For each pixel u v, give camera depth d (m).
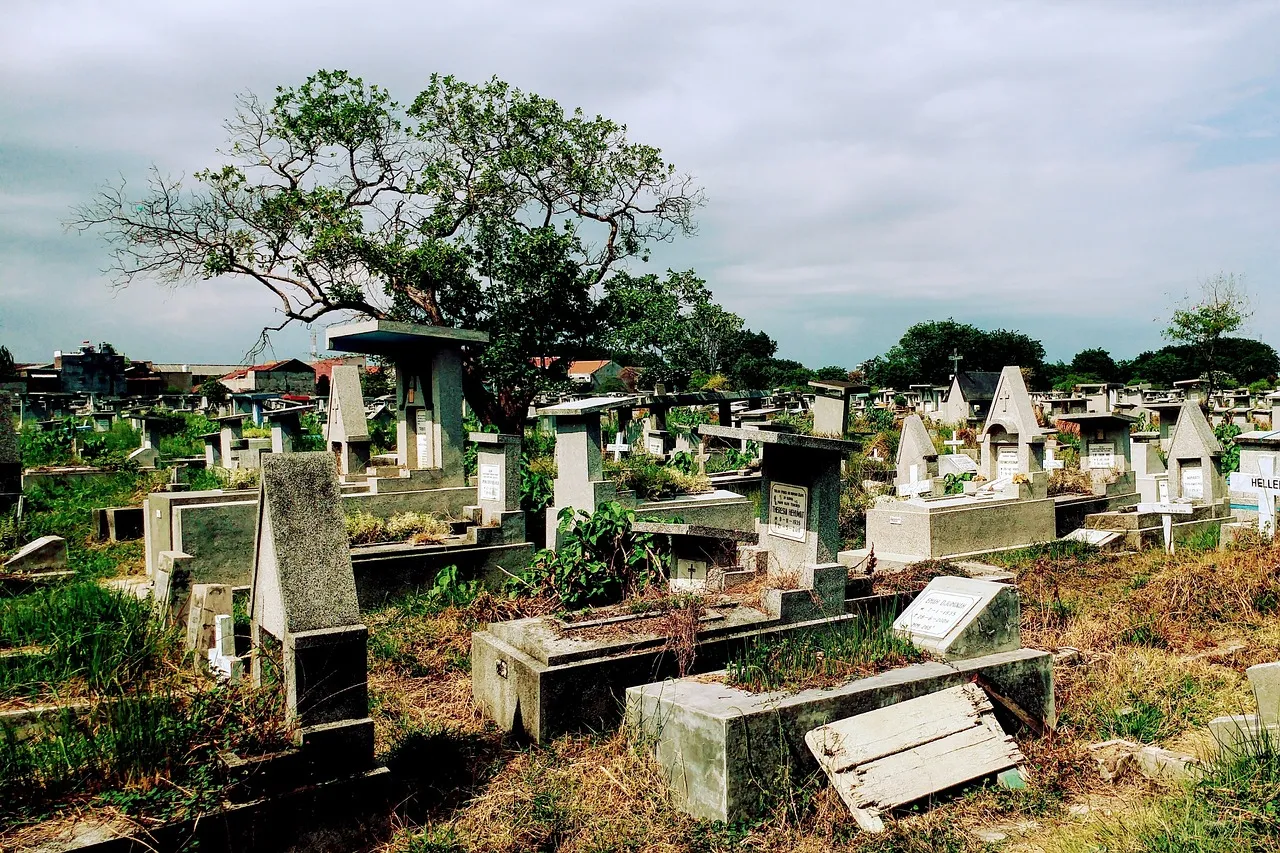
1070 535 13.64
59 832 4.12
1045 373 92.81
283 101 20.09
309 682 4.98
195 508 10.25
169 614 6.79
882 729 5.57
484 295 21.44
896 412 43.59
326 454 5.67
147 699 4.95
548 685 6.21
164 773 4.54
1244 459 12.72
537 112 21.56
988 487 14.94
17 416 35.47
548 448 21.61
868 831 5.01
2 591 8.84
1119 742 5.94
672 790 5.60
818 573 7.38
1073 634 8.40
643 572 8.16
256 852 4.58
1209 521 13.44
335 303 20.27
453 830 5.12
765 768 5.33
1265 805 4.66
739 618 7.09
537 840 5.05
